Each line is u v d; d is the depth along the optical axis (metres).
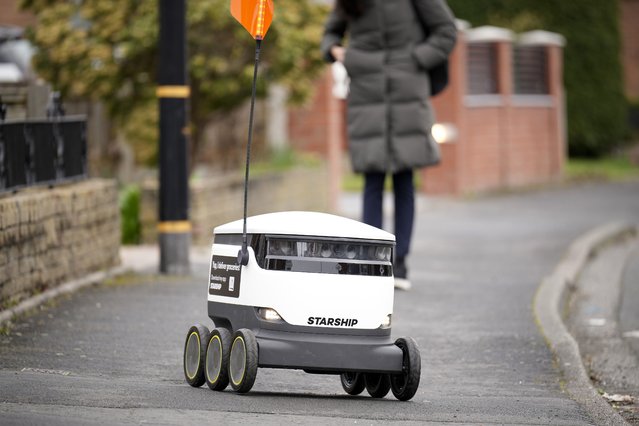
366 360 18.53
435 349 25.80
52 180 31.41
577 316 33.28
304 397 19.42
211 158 61.16
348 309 18.48
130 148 55.12
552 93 88.25
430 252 45.72
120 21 47.50
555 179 88.44
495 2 100.31
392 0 34.19
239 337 18.30
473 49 79.56
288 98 51.91
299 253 18.44
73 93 50.81
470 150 77.69
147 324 26.83
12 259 26.98
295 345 18.22
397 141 34.31
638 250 50.16
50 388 18.38
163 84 36.25
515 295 34.09
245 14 19.34
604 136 105.75
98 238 34.25
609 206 69.88
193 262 39.16
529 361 24.62
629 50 131.62
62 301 29.41
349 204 67.81
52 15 48.41
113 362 22.38
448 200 72.81
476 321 29.44
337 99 66.44
